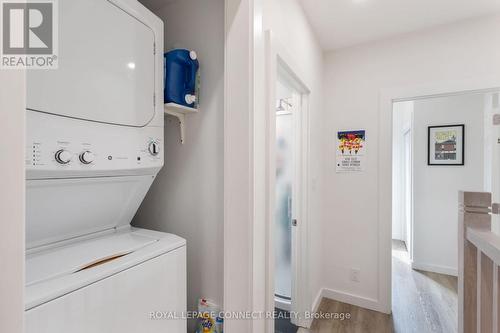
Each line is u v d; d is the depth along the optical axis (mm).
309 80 1982
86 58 809
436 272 3107
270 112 1187
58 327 631
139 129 993
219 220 1212
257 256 1071
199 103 1264
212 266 1230
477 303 994
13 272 358
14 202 358
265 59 1193
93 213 982
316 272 2287
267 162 1180
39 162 693
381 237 2250
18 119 362
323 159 2486
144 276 859
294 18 1622
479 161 2914
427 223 3170
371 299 2305
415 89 2111
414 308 2326
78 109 786
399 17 1921
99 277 724
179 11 1327
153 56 1061
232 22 1035
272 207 1202
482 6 1782
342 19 1944
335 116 2441
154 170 1095
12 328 359
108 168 875
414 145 3223
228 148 1051
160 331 920
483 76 1896
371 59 2285
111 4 889
